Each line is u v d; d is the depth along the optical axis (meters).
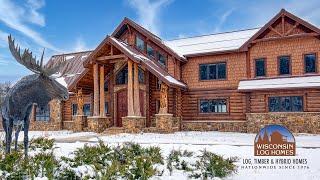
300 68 23.27
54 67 8.09
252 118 23.70
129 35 27.83
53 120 31.33
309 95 22.36
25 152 8.37
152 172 7.03
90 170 7.35
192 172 7.69
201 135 21.55
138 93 24.48
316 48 22.88
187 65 26.94
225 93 25.50
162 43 26.47
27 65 7.99
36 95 8.07
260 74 24.58
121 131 24.41
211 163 7.92
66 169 6.91
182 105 26.80
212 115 25.78
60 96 8.31
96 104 25.67
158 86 26.62
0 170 7.32
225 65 25.72
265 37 24.36
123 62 27.28
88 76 26.86
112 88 27.53
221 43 26.78
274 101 23.56
